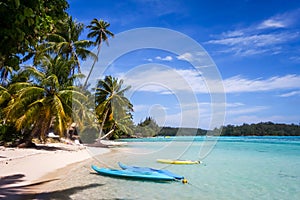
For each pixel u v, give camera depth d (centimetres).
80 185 758
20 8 340
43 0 414
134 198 652
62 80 1802
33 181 761
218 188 809
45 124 1781
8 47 381
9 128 1825
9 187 659
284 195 743
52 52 2306
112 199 633
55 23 466
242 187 835
